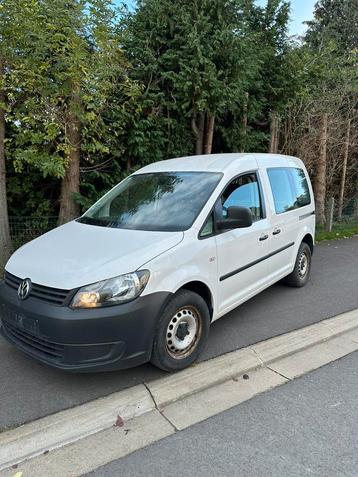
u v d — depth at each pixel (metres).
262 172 4.88
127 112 7.09
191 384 3.33
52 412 2.97
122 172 7.52
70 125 6.27
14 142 6.45
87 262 3.19
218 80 7.50
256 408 3.05
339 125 11.35
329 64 10.95
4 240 6.24
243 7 8.10
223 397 3.20
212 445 2.65
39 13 5.70
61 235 3.91
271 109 9.98
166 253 3.29
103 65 6.13
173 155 8.16
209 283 3.69
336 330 4.44
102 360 2.99
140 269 3.11
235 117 8.79
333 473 2.40
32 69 5.73
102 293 2.97
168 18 7.36
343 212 12.37
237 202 4.26
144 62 7.44
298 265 5.74
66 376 3.45
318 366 3.69
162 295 3.19
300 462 2.49
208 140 8.40
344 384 3.38
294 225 5.45
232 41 7.40
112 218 4.16
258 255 4.51
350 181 13.08
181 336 3.46
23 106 6.07
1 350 3.89
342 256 8.09
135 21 7.54
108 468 2.46
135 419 2.93
